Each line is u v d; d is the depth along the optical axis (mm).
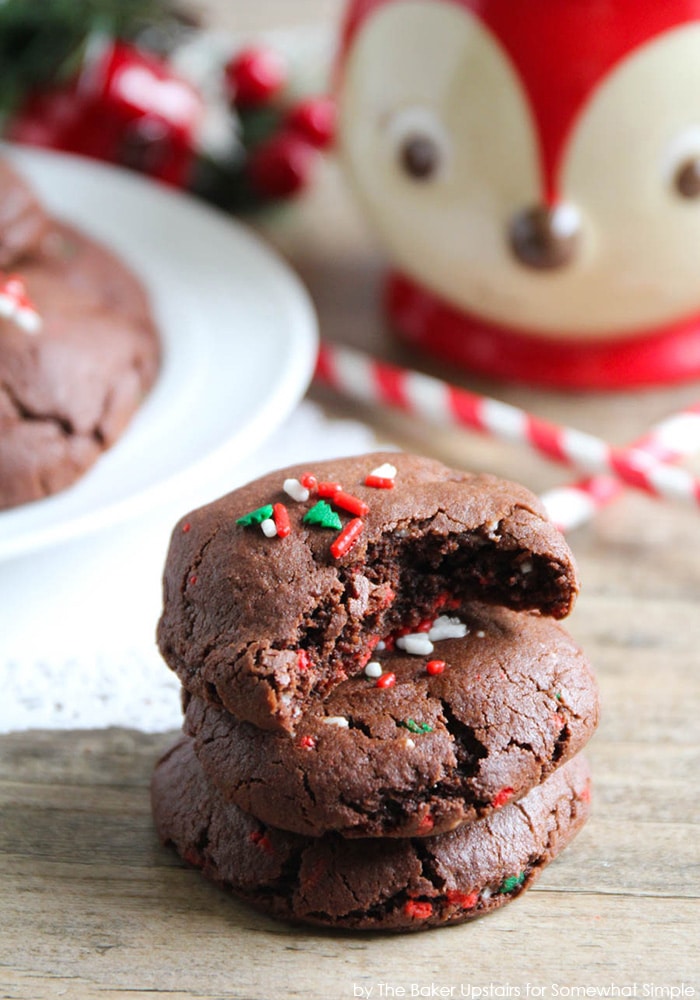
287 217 503
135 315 401
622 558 370
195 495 375
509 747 278
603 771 316
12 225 389
